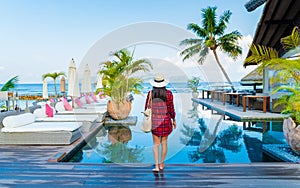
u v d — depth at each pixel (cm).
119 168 351
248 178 309
